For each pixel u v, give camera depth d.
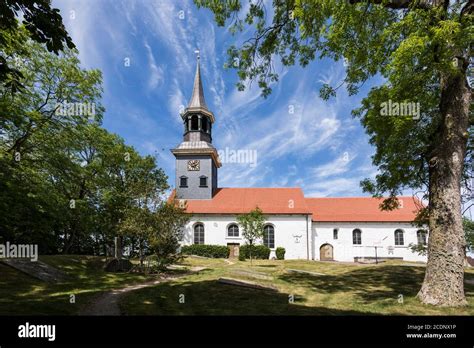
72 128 20.06
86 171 21.20
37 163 18.06
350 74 10.95
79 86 20.45
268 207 36.41
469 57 9.06
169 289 11.74
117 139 30.58
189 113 38.91
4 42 8.31
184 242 35.09
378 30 9.99
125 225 18.42
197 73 40.06
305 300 10.22
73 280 13.73
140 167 31.62
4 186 13.88
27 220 15.45
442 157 9.81
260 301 9.92
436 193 9.89
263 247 34.16
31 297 9.44
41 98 19.19
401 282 13.51
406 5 9.51
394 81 8.95
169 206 18.91
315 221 37.62
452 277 9.24
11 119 14.74
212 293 11.07
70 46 7.28
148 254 20.09
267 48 12.47
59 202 17.77
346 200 41.16
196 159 38.34
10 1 6.61
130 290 11.84
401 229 37.03
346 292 11.66
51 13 6.89
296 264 24.00
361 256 36.62
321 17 9.12
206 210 35.97
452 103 9.84
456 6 9.05
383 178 14.41
